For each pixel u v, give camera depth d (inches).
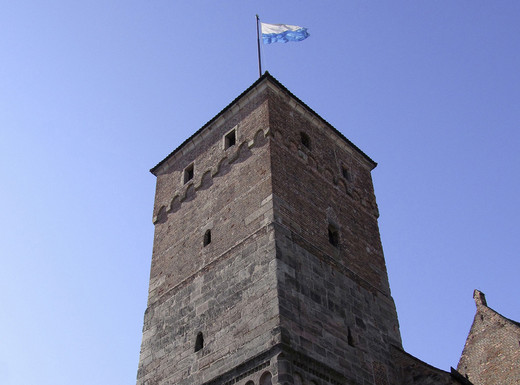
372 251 1103.0
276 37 1274.6
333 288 934.4
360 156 1253.1
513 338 1205.7
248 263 901.2
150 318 1026.7
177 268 1044.5
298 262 897.5
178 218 1123.9
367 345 926.4
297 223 951.0
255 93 1113.4
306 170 1060.5
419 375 922.7
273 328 792.3
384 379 914.7
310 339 819.4
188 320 947.3
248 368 788.6
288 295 835.4
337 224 1051.9
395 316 1043.9
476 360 1255.5
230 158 1078.4
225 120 1151.0
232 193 1026.7
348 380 839.1
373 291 1031.0
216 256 972.6
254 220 943.0
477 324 1294.3
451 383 874.1
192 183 1139.9
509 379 1172.5
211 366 848.3
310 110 1159.0
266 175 975.6
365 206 1174.3
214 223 1025.5
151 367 955.3
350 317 930.1
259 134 1048.2
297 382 756.6
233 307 878.4
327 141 1179.3
